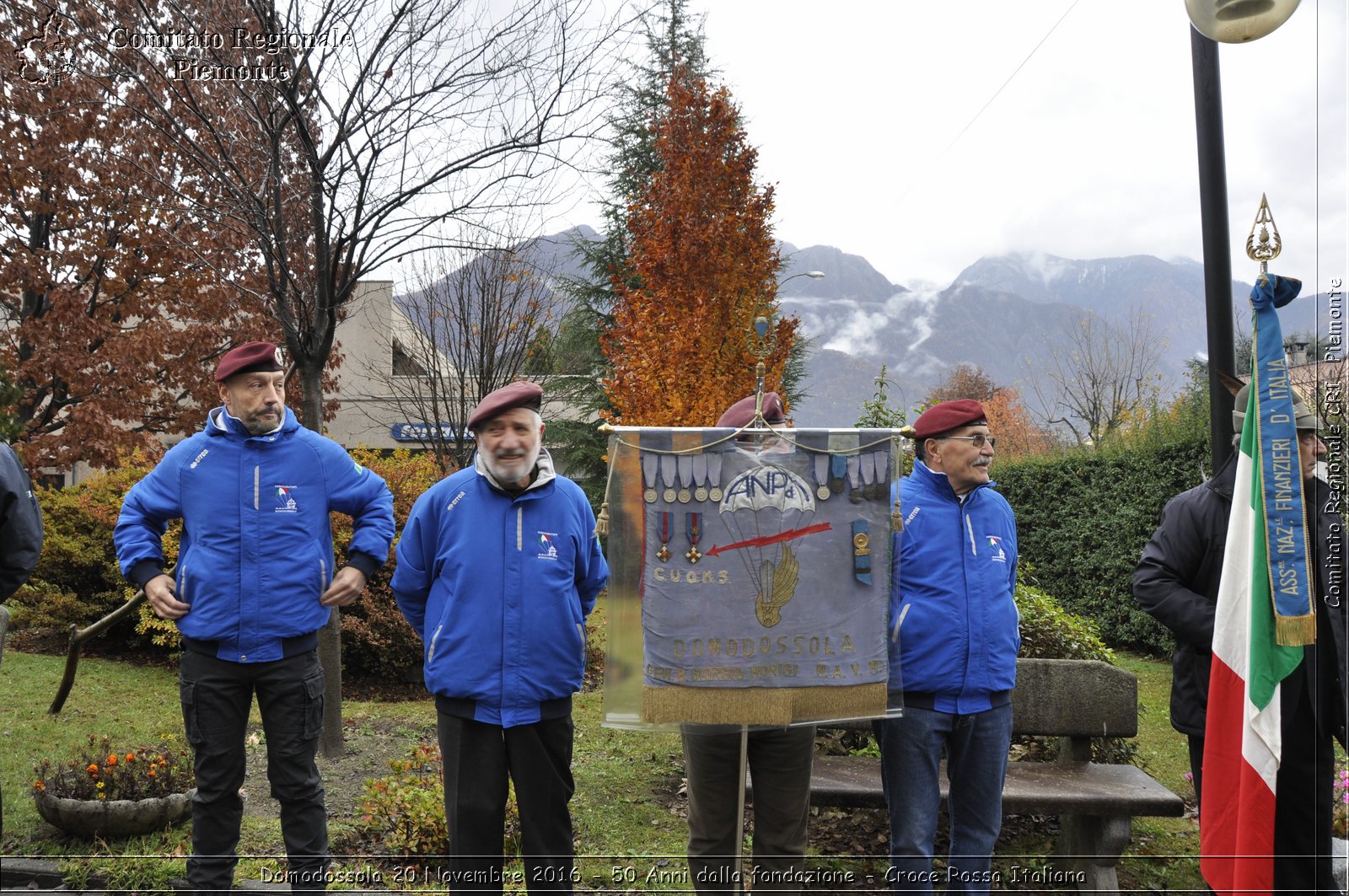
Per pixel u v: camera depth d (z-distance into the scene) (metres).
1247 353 9.41
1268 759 3.29
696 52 15.41
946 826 4.80
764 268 11.54
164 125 5.96
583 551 3.61
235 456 3.63
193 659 3.52
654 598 3.11
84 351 14.28
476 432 3.52
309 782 3.61
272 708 3.57
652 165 15.54
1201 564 3.71
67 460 13.88
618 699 3.13
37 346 14.05
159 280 14.40
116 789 4.46
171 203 7.16
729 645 3.11
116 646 9.06
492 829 3.36
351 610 8.32
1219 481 3.72
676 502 3.13
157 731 6.18
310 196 5.88
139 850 4.21
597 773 5.72
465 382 13.83
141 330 14.17
